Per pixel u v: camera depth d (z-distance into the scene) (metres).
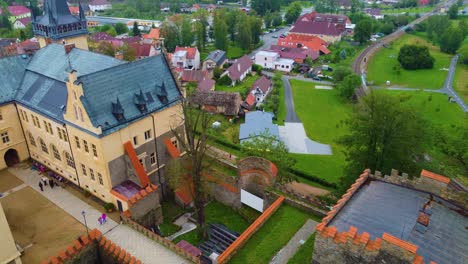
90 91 54.53
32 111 63.56
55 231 53.03
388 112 57.78
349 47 197.50
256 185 64.50
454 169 57.09
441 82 149.00
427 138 58.84
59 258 46.31
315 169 83.06
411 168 59.06
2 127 66.44
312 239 47.31
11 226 53.97
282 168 67.81
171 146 65.25
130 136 58.22
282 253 46.31
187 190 65.06
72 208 57.94
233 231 59.25
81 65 65.50
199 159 53.25
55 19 86.38
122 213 54.88
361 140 60.84
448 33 189.62
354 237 29.61
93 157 56.25
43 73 67.56
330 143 97.44
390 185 38.12
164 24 186.00
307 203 55.41
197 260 46.56
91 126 53.12
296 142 97.56
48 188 63.00
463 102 127.88
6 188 62.91
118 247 48.41
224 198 66.19
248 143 73.56
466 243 29.58
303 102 127.56
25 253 49.31
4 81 68.06
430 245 29.12
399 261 27.52
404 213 33.03
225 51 188.00
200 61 174.38
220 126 102.62
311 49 183.75
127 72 60.25
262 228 51.31
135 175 58.12
